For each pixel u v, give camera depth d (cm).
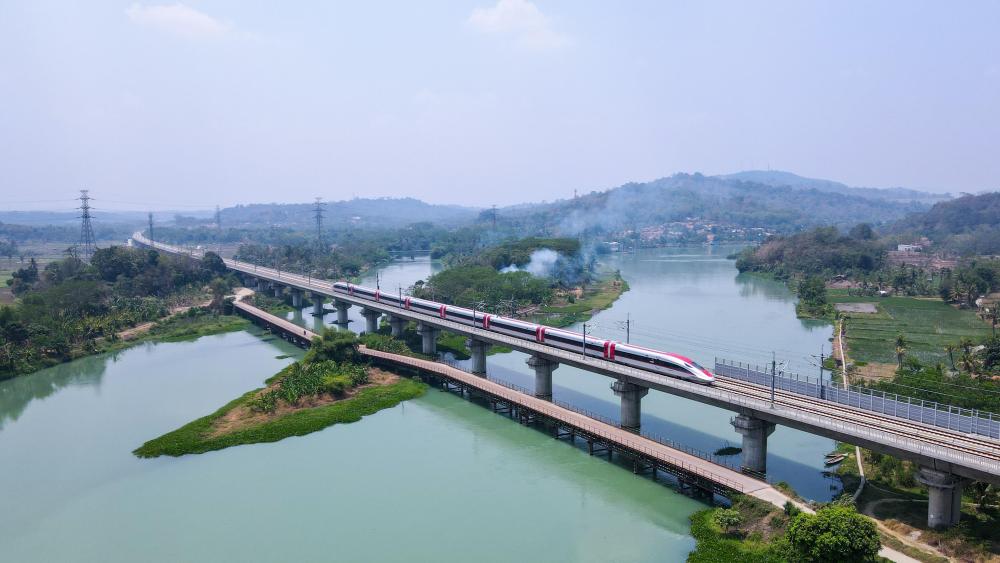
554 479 9794
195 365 17312
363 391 14088
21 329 17688
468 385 13462
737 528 7769
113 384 15512
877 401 8881
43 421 12862
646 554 7631
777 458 10075
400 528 8381
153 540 8219
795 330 19775
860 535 6475
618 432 10500
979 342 17212
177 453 10950
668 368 10462
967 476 7012
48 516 8912
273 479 9925
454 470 10150
